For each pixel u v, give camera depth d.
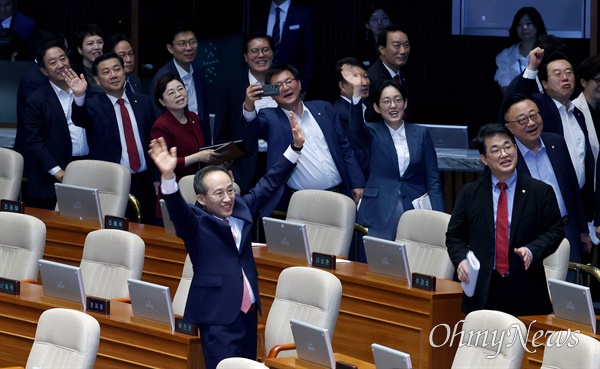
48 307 19.58
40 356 16.69
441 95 37.34
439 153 27.31
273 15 31.64
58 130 26.47
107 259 20.95
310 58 31.66
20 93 27.84
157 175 26.14
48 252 24.14
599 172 22.31
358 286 19.94
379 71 26.86
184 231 17.64
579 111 23.48
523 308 18.11
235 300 17.67
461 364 16.08
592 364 14.61
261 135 23.81
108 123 25.92
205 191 17.64
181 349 18.09
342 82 25.61
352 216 22.23
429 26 37.22
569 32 35.62
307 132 24.09
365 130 23.59
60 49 26.50
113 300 20.14
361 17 37.09
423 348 19.08
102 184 24.73
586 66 24.31
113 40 28.41
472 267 17.69
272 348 17.69
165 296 18.22
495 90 37.06
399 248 19.39
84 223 23.88
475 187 18.42
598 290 25.73
